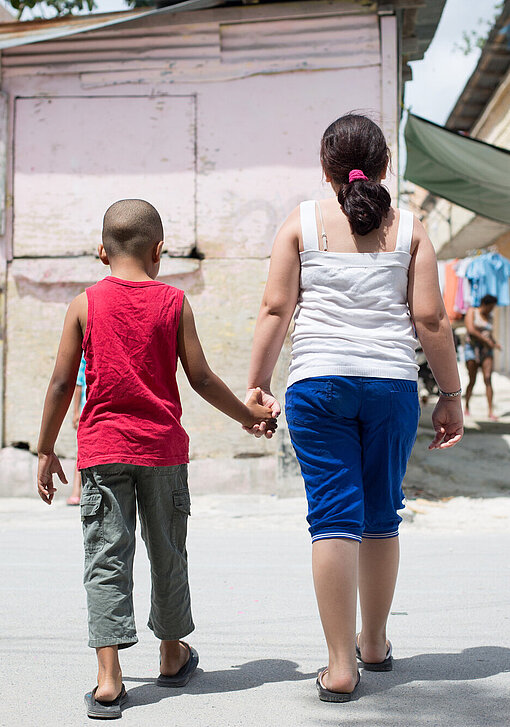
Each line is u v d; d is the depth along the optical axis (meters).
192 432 9.11
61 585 5.20
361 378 3.19
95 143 9.23
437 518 7.64
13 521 7.84
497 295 13.83
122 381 3.14
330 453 3.19
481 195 12.59
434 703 3.06
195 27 9.09
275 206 9.05
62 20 8.80
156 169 9.16
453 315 17.02
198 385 3.27
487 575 5.39
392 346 3.26
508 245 19.83
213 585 5.15
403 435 3.28
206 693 3.22
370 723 2.86
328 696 3.09
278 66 9.03
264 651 3.81
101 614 3.03
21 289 9.28
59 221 9.23
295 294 3.39
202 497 8.88
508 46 13.82
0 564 5.84
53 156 9.26
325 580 3.11
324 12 8.93
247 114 9.09
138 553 6.36
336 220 3.36
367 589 3.45
